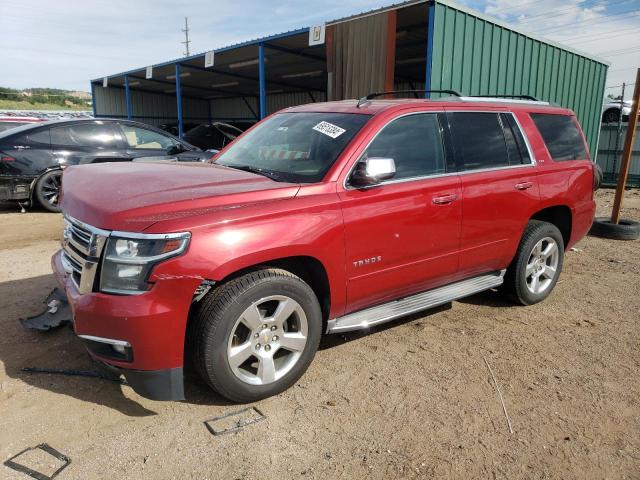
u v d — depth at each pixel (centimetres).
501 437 289
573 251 710
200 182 321
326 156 350
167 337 270
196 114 2847
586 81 1362
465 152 412
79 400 311
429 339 412
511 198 435
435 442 283
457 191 394
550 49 1179
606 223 804
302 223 309
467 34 927
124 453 267
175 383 283
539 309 484
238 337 306
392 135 368
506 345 404
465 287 433
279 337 314
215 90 2480
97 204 291
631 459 274
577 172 500
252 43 1335
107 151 910
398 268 369
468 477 257
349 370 359
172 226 267
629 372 366
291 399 321
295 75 1938
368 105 395
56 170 882
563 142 500
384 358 378
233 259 280
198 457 265
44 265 578
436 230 384
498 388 340
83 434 280
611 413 315
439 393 332
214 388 296
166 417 298
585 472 263
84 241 293
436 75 887
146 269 264
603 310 485
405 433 290
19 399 309
